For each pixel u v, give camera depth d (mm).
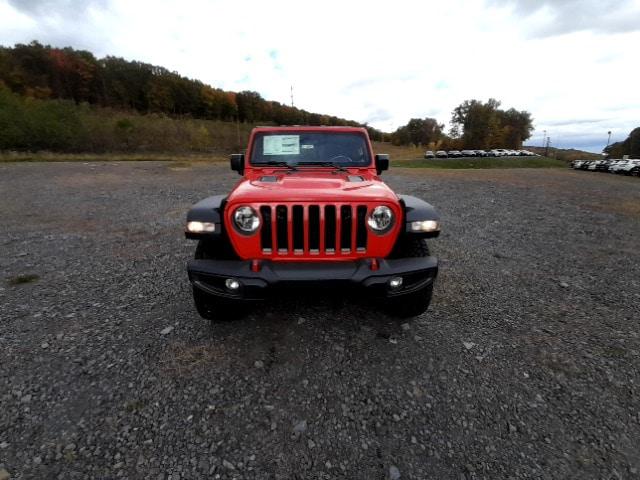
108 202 9555
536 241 5895
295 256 2482
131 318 3143
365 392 2238
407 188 13781
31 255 4957
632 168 26969
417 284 2562
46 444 1839
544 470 1717
